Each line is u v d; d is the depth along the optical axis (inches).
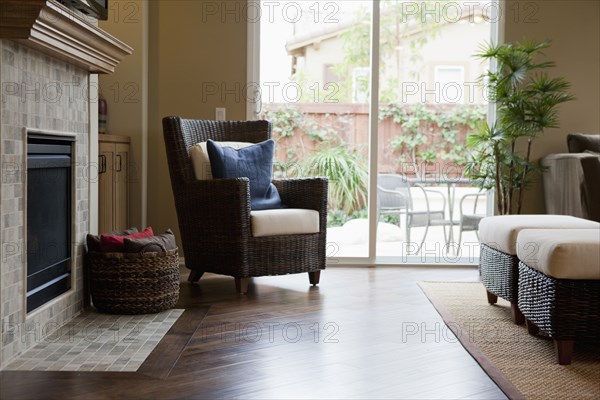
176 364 113.5
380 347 125.3
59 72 136.1
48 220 134.4
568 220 150.5
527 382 105.3
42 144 129.7
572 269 113.8
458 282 195.0
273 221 178.5
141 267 149.1
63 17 117.0
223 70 223.8
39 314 126.9
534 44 223.9
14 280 115.4
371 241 226.4
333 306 161.2
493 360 117.0
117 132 216.8
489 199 231.5
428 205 233.3
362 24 229.3
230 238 176.7
